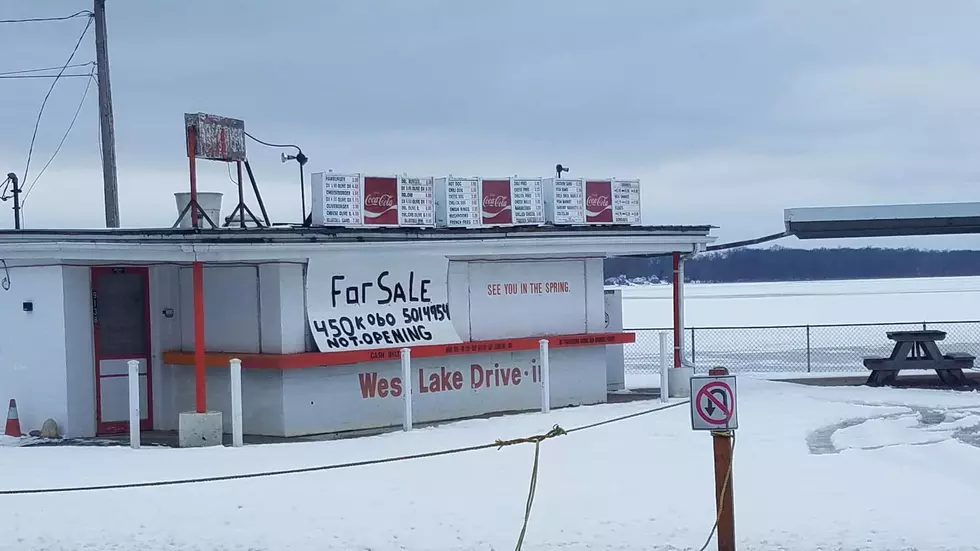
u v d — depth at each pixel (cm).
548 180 2120
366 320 1850
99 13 2725
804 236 2488
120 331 1834
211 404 1825
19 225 2227
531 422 1816
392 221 1903
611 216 2198
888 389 2334
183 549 1007
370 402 1859
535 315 2119
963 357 2450
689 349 3919
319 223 1820
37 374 1761
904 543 980
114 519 1105
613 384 2447
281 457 1467
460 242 1928
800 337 4634
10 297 1783
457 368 1983
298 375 1767
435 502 1174
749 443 1572
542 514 1115
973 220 2341
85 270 1772
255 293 1797
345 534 1045
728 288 17225
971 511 1098
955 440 1554
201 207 1923
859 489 1215
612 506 1147
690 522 1072
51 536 1046
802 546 978
